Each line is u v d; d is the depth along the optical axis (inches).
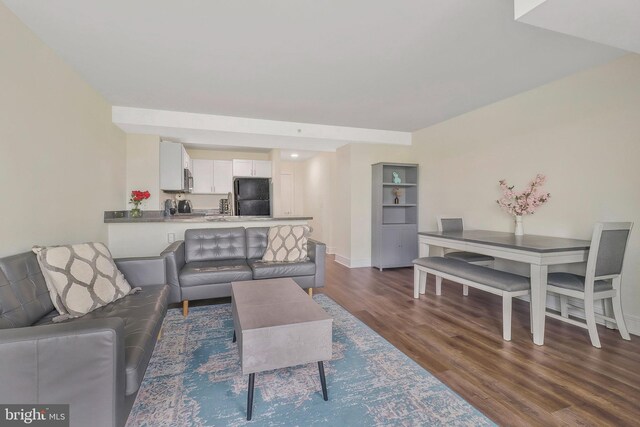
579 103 111.0
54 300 68.5
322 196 262.8
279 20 78.5
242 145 200.5
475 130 155.6
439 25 80.8
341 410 61.1
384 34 85.2
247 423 57.4
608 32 65.6
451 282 164.1
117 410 45.3
